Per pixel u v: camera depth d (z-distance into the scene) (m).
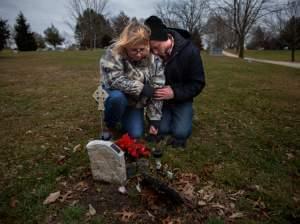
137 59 2.45
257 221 1.90
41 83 7.23
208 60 18.25
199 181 2.34
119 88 2.59
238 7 28.84
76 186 2.24
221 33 50.09
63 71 10.33
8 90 6.17
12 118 3.99
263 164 2.64
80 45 42.66
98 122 3.74
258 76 9.66
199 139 3.19
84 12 38.38
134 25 2.33
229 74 9.79
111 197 2.10
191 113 2.96
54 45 52.84
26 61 15.91
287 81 8.57
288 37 27.39
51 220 1.90
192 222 1.88
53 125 3.65
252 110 4.55
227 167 2.56
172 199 1.98
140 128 2.88
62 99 5.18
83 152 2.82
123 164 2.18
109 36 42.50
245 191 2.22
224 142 3.13
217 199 2.12
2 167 2.57
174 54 2.77
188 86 2.83
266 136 3.35
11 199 2.12
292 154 2.89
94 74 9.32
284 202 2.09
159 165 2.42
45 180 2.33
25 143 3.08
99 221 1.86
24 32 39.72
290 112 4.50
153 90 2.62
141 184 2.16
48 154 2.81
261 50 47.81
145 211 1.96
